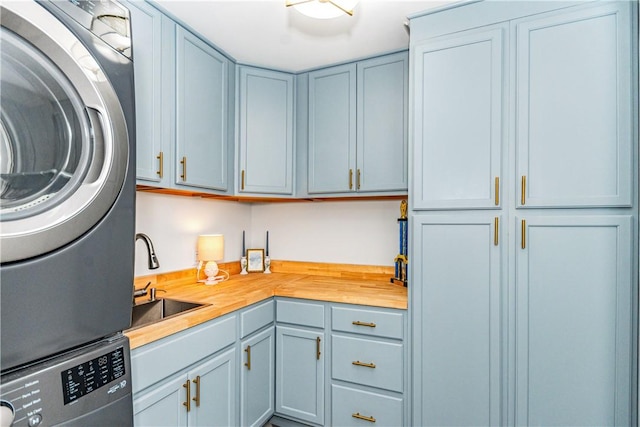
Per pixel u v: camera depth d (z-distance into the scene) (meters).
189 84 1.81
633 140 1.35
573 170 1.43
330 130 2.27
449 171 1.64
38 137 0.74
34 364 0.73
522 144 1.51
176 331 1.38
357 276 2.53
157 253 2.05
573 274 1.43
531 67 1.50
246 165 2.21
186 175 1.78
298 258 2.75
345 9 1.50
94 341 0.88
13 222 0.67
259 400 1.95
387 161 2.10
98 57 0.87
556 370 1.46
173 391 1.39
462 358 1.61
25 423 0.69
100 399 0.85
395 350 1.79
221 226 2.56
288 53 2.12
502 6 1.56
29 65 0.72
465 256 1.61
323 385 1.97
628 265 1.35
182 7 1.65
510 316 1.53
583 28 1.42
